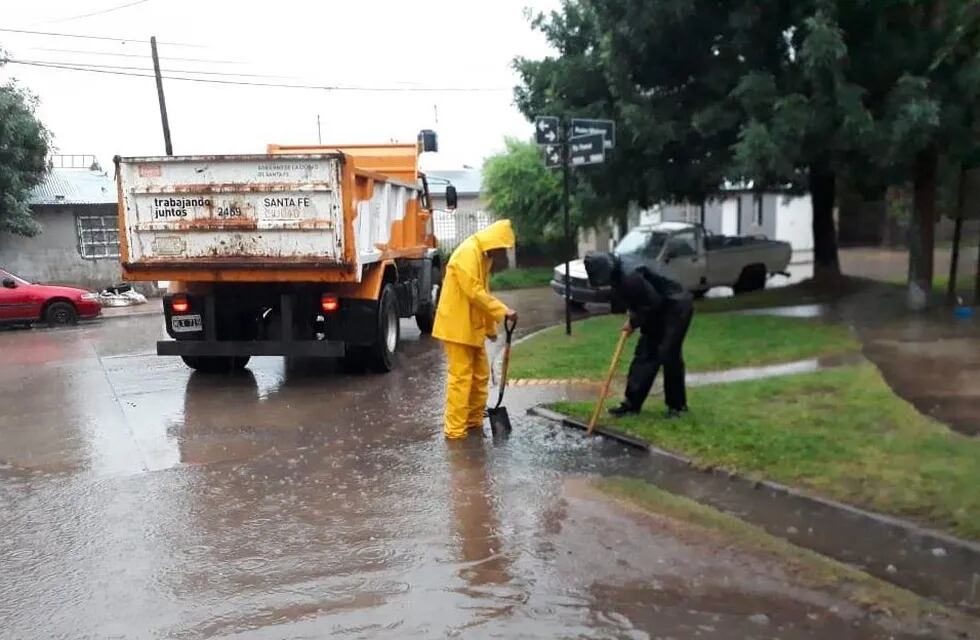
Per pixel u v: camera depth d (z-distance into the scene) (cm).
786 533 490
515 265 2555
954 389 785
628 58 1328
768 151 1126
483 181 2502
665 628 379
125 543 501
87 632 392
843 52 1082
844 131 1119
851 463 576
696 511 520
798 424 673
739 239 1788
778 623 379
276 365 1116
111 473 641
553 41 1588
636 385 722
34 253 2272
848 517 502
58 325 1745
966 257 2236
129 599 425
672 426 685
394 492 577
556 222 2389
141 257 935
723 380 866
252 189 906
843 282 1662
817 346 1020
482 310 707
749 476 571
